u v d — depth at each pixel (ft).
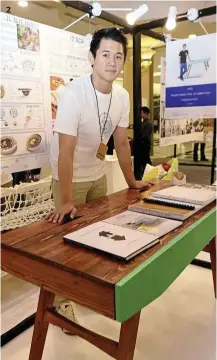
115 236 3.76
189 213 4.54
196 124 12.26
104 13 7.93
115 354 3.75
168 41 8.43
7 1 11.55
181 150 27.17
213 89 7.86
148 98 23.21
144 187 6.70
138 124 10.05
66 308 5.79
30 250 3.56
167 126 10.36
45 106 7.01
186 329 5.91
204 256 8.64
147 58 20.27
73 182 6.06
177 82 8.44
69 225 4.38
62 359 5.20
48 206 7.20
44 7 12.85
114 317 2.90
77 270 3.10
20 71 6.41
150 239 3.66
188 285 7.40
